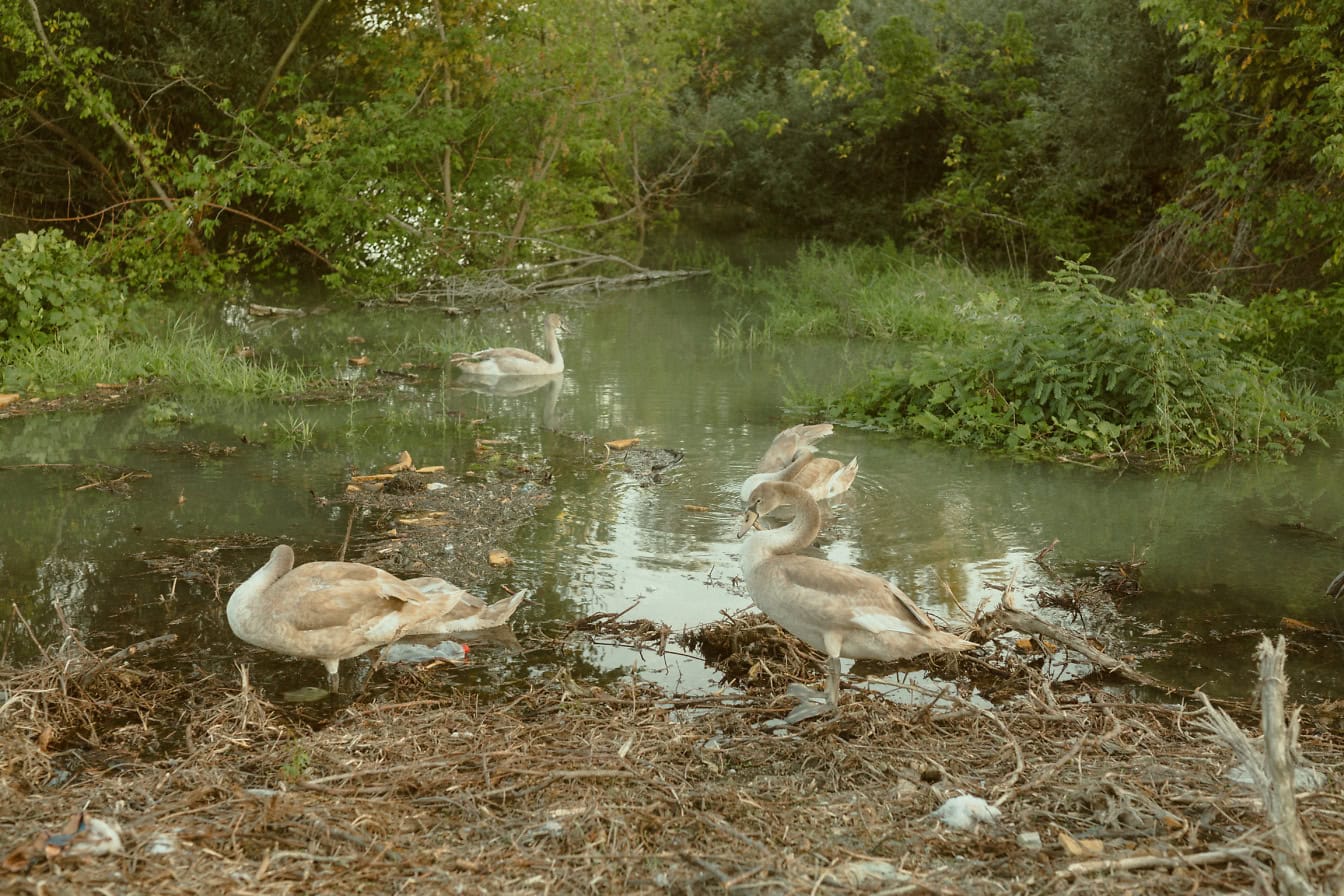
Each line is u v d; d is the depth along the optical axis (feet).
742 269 98.07
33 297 54.95
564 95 93.45
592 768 18.42
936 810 17.30
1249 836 15.69
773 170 115.96
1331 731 21.61
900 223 111.86
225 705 21.47
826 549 31.76
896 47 97.14
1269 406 45.32
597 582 29.12
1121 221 89.97
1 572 28.89
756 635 25.43
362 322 72.18
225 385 51.78
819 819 16.98
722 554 31.24
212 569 29.37
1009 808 17.37
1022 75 102.42
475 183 90.27
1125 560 31.32
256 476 38.04
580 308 79.20
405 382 54.54
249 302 78.07
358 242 85.40
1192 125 57.06
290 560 23.76
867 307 71.56
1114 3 77.46
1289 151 55.21
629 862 15.57
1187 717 21.43
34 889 13.98
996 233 95.20
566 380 55.57
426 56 86.74
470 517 34.06
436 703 22.07
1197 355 44.70
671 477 38.83
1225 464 42.04
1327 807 17.29
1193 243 62.39
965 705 21.33
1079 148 83.05
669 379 55.98
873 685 23.82
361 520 33.58
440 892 14.61
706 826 16.74
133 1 78.69
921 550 31.81
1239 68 55.16
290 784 17.57
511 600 26.13
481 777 18.12
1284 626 26.94
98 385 51.11
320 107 80.64
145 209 78.33
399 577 28.86
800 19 129.39
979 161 97.50
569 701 21.98
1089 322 46.39
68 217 82.48
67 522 32.86
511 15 90.27
